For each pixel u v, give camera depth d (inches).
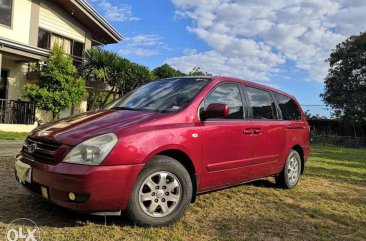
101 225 156.8
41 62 631.2
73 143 146.9
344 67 1284.4
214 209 196.7
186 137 170.1
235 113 208.5
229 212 193.8
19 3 655.1
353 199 247.0
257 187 260.1
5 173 248.2
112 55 748.6
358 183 310.3
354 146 1152.2
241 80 224.4
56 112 632.4
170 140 162.9
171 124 168.6
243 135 205.8
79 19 783.7
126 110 185.0
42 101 604.1
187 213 185.2
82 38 800.9
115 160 145.6
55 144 151.1
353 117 1196.5
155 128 161.2
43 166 148.9
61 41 754.2
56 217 163.8
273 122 239.5
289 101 272.1
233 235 160.6
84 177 140.0
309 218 196.2
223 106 176.1
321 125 1293.1
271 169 237.5
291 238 163.6
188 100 184.9
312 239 164.4
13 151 347.9
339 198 246.7
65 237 142.2
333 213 207.8
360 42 1254.9
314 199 238.2
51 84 618.8
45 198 151.8
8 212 167.0
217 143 186.9
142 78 799.1
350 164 456.8
